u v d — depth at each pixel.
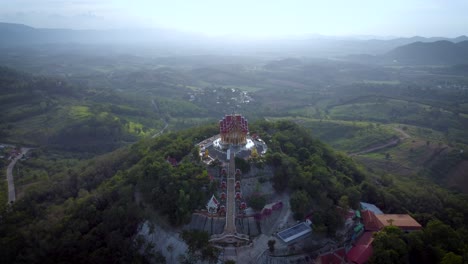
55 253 115.69
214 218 122.00
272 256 112.38
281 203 131.25
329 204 127.31
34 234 121.75
